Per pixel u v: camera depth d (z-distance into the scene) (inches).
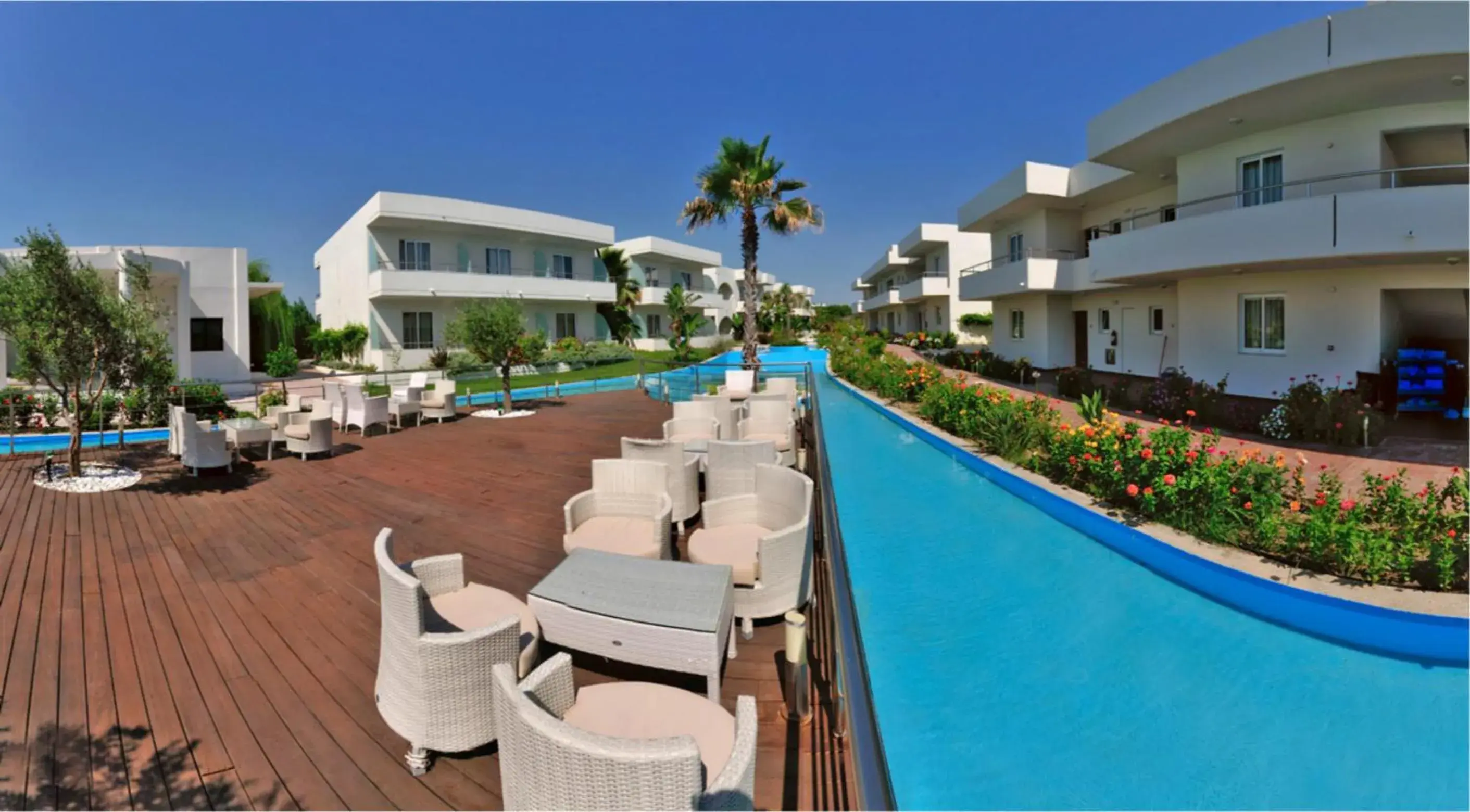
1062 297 756.0
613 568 126.3
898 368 634.2
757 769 96.4
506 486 276.1
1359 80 366.3
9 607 155.5
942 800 126.5
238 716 112.3
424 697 96.4
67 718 110.8
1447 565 167.8
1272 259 391.5
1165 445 243.1
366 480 288.7
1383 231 350.0
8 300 266.4
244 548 198.1
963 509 294.2
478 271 1063.6
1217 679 159.0
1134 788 127.3
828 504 100.7
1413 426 386.9
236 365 760.3
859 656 53.5
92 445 404.2
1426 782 124.0
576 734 64.7
